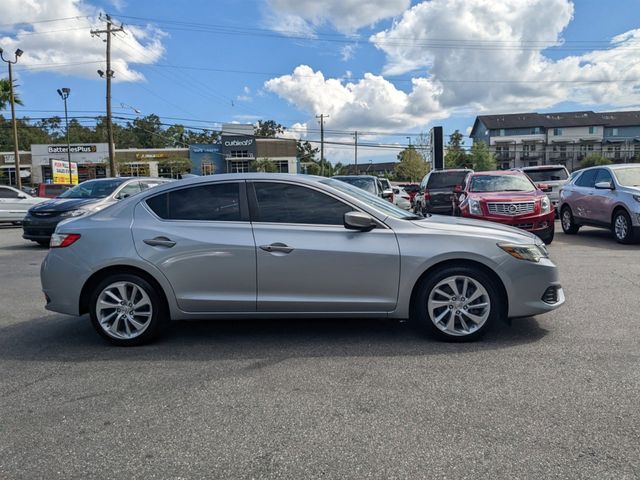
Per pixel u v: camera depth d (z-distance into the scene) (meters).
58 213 11.62
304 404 3.49
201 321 5.59
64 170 42.66
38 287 7.70
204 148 67.56
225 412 3.40
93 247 4.75
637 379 3.73
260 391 3.72
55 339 5.10
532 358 4.21
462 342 4.64
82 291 4.80
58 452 2.95
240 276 4.64
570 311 5.56
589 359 4.14
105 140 94.44
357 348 4.59
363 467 2.72
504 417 3.22
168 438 3.08
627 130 84.06
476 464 2.71
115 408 3.50
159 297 4.77
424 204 16.70
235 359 4.40
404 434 3.05
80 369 4.25
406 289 4.59
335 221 4.69
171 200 4.89
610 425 3.09
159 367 4.25
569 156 83.25
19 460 2.87
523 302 4.59
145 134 94.31
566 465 2.69
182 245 4.66
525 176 11.86
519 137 84.50
